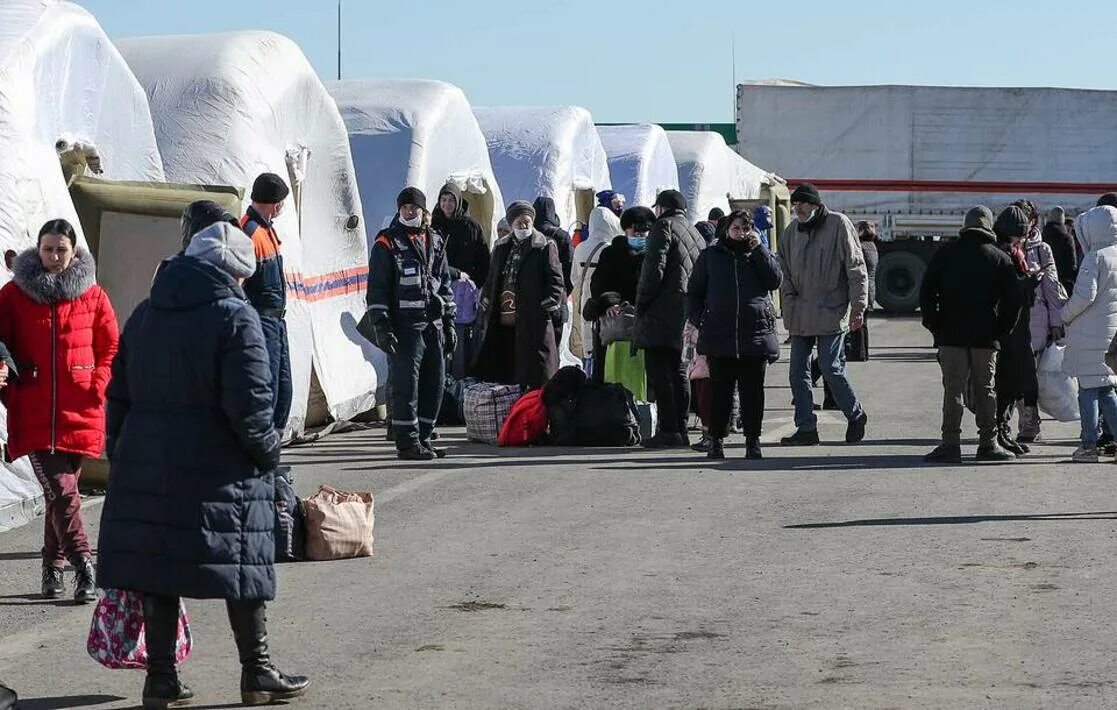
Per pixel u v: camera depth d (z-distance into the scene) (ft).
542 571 37.60
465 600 34.68
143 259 52.39
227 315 26.03
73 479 35.29
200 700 27.40
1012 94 163.22
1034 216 63.05
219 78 63.41
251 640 26.96
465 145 83.76
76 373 35.24
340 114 78.74
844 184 166.09
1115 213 55.52
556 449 60.95
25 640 31.76
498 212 86.53
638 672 28.55
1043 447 61.46
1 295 35.47
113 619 27.17
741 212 56.13
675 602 34.14
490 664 29.35
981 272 55.11
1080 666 28.50
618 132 117.80
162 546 25.75
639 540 41.27
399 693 27.53
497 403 62.90
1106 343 55.47
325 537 39.22
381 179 78.43
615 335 65.57
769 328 56.29
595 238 75.00
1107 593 34.47
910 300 168.55
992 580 35.91
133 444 26.12
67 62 51.80
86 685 28.55
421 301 56.95
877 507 46.03
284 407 39.60
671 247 59.72
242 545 26.09
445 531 42.98
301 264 64.59
